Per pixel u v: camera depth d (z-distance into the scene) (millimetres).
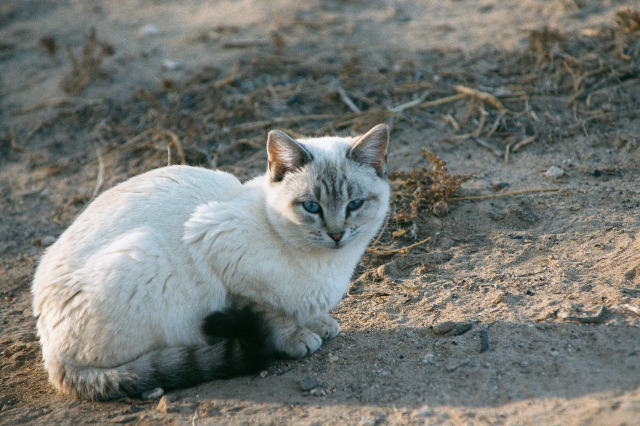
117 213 8211
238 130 14391
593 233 10031
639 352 7230
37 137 15570
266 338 8023
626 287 8602
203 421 7285
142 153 14445
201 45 18031
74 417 7684
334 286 8367
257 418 7230
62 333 7902
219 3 20797
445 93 14664
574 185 11453
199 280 7973
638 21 14875
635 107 13203
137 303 7656
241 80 15914
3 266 12047
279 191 8016
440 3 19047
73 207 13406
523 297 8844
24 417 7848
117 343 7746
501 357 7637
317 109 14781
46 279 8125
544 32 15000
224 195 8594
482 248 10312
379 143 8398
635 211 10359
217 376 7945
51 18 20766
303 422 7066
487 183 11938
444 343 8125
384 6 19250
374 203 8336
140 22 19953
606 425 6207
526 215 10828
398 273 10141
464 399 7051
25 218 13320
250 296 8094
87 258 7914
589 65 14344
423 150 13000
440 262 10195
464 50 16109
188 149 13883
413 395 7277
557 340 7762
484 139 13266
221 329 7504
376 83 15281
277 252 8000
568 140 12797
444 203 11266
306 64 16219
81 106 16016
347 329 8953
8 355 9445
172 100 15562
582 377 7008
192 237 7902
